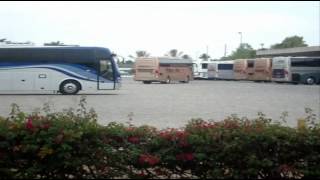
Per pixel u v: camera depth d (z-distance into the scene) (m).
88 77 31.50
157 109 20.78
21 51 31.00
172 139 5.52
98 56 31.62
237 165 5.43
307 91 38.75
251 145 5.41
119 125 5.82
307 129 5.71
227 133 5.50
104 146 5.42
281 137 5.53
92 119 5.80
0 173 5.21
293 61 57.28
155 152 5.56
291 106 23.31
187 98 28.53
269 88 44.47
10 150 5.26
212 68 74.19
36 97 28.14
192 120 6.42
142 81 58.62
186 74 58.84
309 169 5.52
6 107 20.77
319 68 57.19
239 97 30.06
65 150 5.16
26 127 5.27
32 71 31.08
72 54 31.41
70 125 5.39
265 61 62.22
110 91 35.94
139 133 5.70
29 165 5.29
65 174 5.34
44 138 5.19
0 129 5.26
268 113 19.50
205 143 5.42
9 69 30.89
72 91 31.42
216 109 21.14
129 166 5.53
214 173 5.34
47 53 31.19
